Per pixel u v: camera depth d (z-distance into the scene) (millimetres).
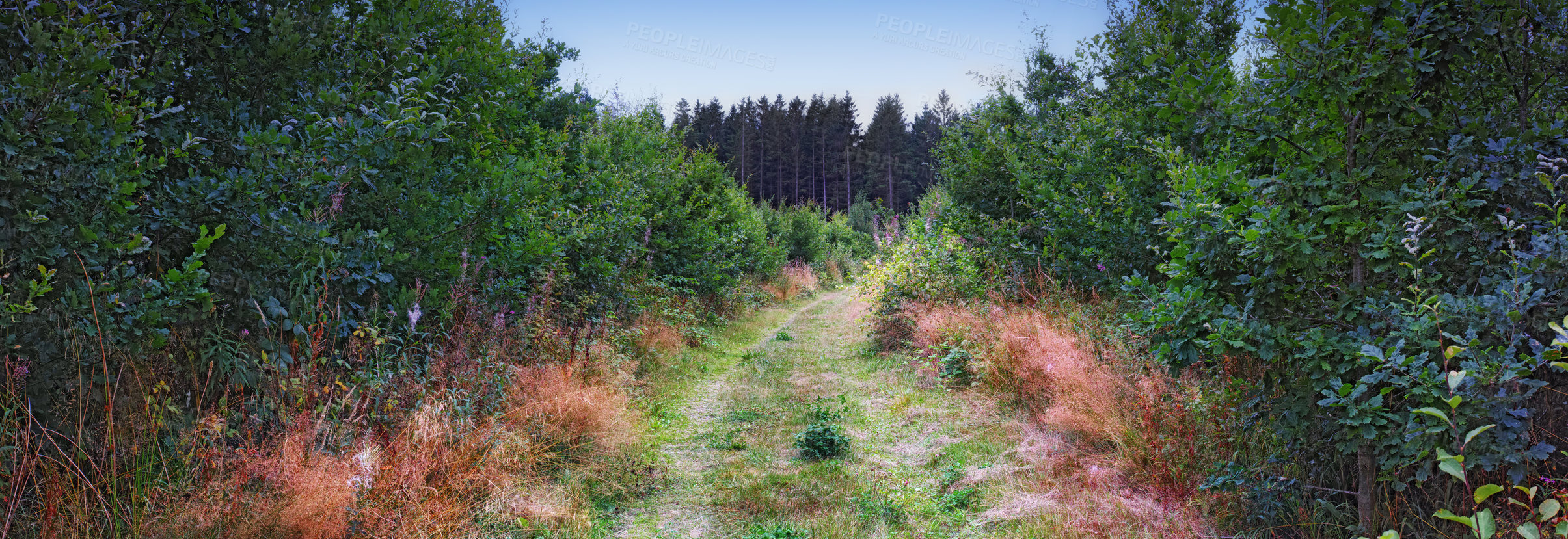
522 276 6934
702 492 4887
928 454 5527
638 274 10336
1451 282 3088
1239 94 3572
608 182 10898
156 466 3549
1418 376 2607
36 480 3150
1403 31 2838
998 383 6828
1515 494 2844
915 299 10125
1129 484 4383
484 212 5859
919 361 8594
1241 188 3344
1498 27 2906
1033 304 8344
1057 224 8828
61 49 3303
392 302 5152
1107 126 8430
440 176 5859
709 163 16906
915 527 4238
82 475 3152
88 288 3398
